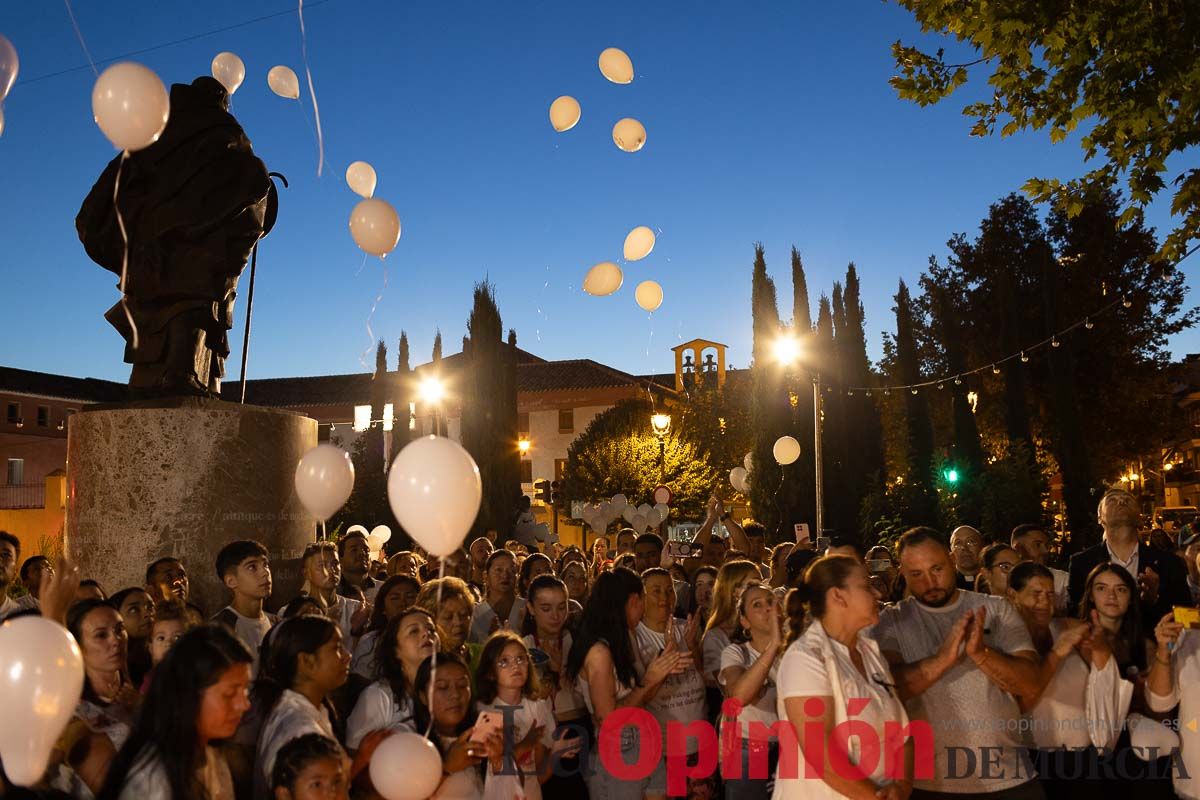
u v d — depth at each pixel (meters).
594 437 38.59
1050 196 9.44
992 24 8.82
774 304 30.14
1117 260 32.78
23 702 2.82
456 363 46.56
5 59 4.05
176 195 7.82
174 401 7.50
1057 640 4.52
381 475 36.62
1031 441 27.94
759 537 10.42
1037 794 4.24
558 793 5.52
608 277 7.52
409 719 4.33
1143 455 33.28
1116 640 5.05
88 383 48.94
